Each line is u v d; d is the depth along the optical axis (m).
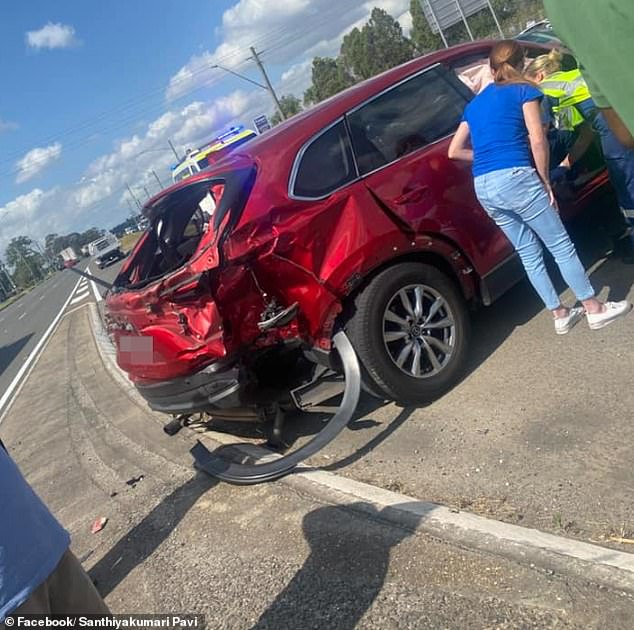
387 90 4.50
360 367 4.08
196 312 3.79
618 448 3.10
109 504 4.77
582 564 2.45
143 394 4.54
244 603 3.03
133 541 4.06
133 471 5.22
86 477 5.51
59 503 5.20
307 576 3.02
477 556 2.70
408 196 4.18
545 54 5.52
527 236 3.99
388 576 2.80
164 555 3.74
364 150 4.22
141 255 5.08
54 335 16.45
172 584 3.42
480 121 3.85
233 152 4.43
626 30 1.45
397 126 4.41
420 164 4.29
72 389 8.99
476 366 4.50
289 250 3.83
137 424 6.33
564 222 5.09
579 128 4.75
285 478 3.99
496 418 3.79
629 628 2.15
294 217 3.88
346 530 3.22
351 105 4.32
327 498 3.59
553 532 2.71
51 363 12.04
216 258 3.68
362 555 2.99
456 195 4.35
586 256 5.37
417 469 3.60
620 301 4.36
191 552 3.65
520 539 2.70
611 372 3.73
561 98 4.84
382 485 3.56
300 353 4.12
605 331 4.21
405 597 2.65
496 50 3.79
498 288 4.56
